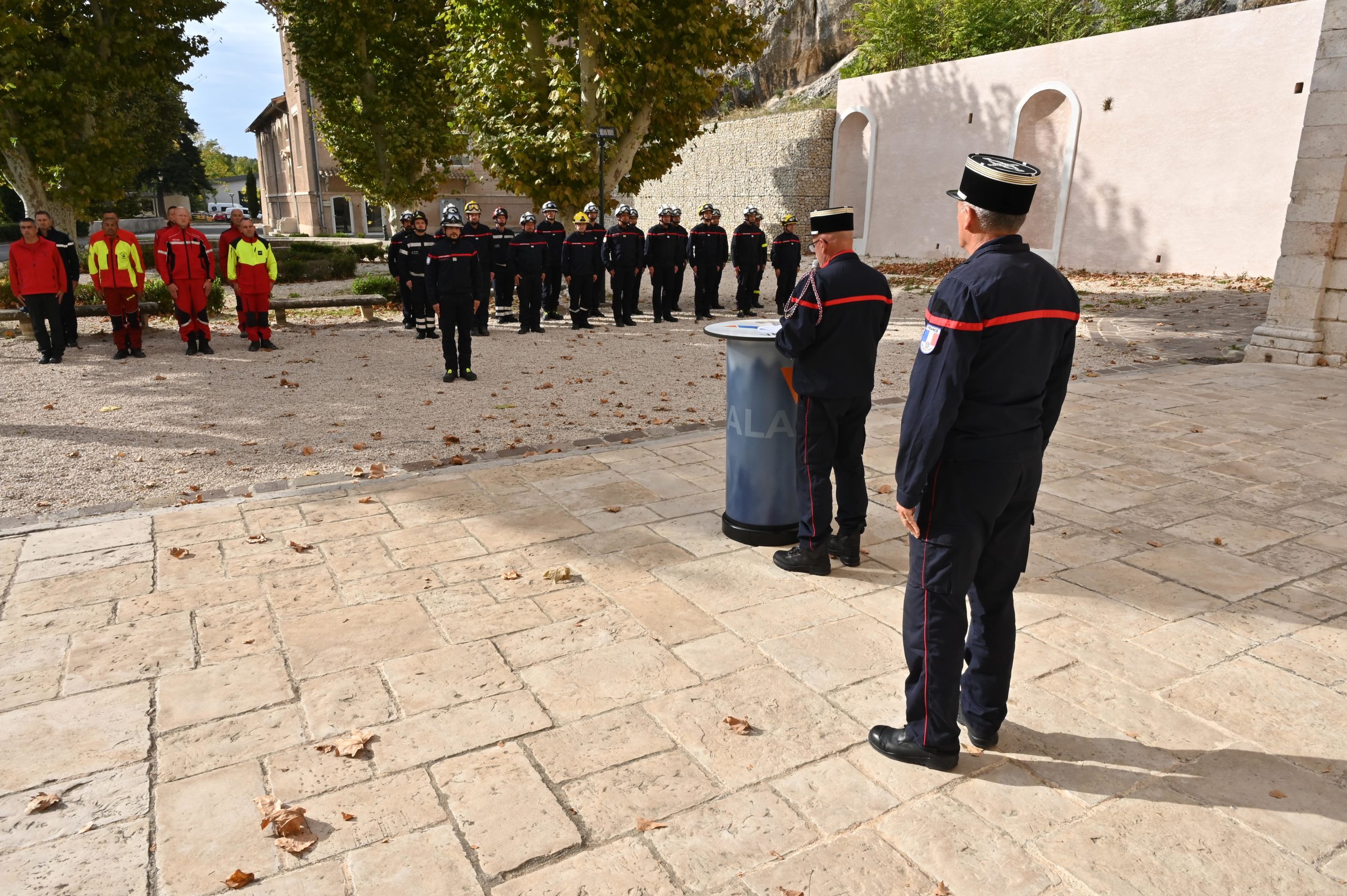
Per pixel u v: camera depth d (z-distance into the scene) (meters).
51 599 4.02
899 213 26.06
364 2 21.28
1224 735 3.00
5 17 18.88
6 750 2.90
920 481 2.50
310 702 3.19
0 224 41.69
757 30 15.22
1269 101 17.25
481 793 2.70
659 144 16.22
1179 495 5.52
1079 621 3.84
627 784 2.74
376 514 5.15
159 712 3.13
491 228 13.57
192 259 10.46
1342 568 4.41
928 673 2.71
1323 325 9.87
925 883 2.33
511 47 14.43
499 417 7.66
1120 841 2.48
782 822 2.57
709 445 6.66
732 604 4.00
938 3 28.08
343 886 2.32
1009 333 2.42
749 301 14.81
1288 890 2.30
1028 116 22.19
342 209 44.44
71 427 7.26
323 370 9.83
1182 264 19.14
